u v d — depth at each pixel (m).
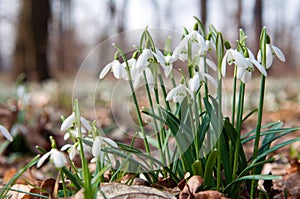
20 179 0.84
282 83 3.69
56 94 2.54
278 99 2.91
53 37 6.21
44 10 4.57
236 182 0.55
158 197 0.51
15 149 1.21
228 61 0.50
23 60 4.54
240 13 5.91
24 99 1.39
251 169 0.55
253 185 0.56
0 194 0.55
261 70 0.49
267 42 0.52
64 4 6.68
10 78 4.71
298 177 0.76
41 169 1.03
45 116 1.53
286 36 7.61
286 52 7.57
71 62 6.38
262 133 0.58
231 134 0.54
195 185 0.52
